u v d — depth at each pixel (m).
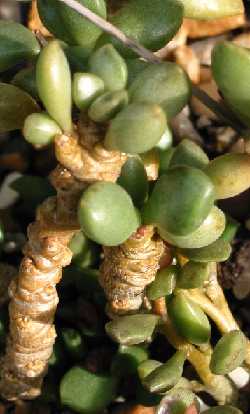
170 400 0.17
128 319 0.15
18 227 0.22
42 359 0.17
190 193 0.12
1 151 0.24
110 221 0.11
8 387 0.18
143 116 0.10
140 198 0.14
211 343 0.20
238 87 0.12
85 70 0.14
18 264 0.22
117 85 0.11
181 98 0.12
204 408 0.19
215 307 0.18
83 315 0.19
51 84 0.11
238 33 0.25
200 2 0.15
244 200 0.21
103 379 0.18
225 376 0.19
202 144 0.23
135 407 0.19
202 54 0.25
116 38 0.14
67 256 0.14
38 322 0.15
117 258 0.14
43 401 0.19
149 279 0.15
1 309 0.19
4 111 0.13
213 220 0.13
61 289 0.20
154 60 0.13
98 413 0.18
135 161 0.14
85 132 0.12
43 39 0.14
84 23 0.14
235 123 0.13
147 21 0.14
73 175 0.12
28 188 0.21
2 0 0.24
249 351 0.18
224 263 0.21
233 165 0.13
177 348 0.18
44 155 0.24
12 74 0.22
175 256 0.17
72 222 0.13
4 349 0.19
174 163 0.15
